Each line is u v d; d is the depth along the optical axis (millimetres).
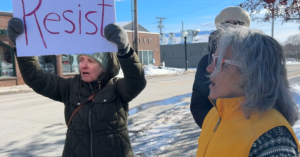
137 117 6348
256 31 1150
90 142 1902
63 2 1720
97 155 1886
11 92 13445
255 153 965
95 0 1711
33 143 4637
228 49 1145
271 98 1046
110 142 1914
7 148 4402
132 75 1814
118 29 1633
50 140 4785
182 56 41094
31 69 1948
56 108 8109
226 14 2293
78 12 1723
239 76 1123
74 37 1732
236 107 1134
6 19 15391
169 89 12352
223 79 1176
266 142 950
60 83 2104
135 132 4902
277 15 4539
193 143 4125
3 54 15578
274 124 992
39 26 1730
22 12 1729
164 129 5012
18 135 5164
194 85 2146
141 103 8492
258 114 1043
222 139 1114
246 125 1050
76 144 1932
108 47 1720
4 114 7418
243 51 1074
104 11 1715
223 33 1282
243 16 2277
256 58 1055
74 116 1980
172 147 3977
